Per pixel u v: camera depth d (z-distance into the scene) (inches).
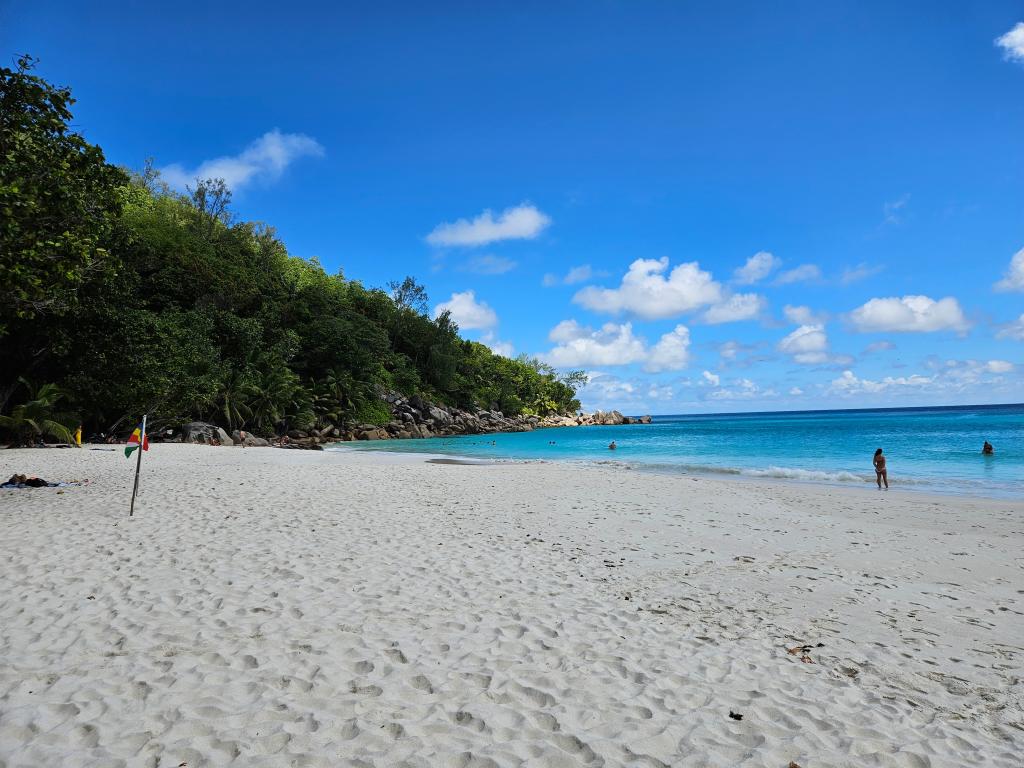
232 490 588.4
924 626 259.4
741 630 248.4
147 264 1959.9
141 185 2805.1
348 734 156.5
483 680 191.8
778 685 196.1
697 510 559.5
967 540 441.4
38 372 1210.0
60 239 474.6
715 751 154.8
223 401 1802.4
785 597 296.5
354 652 209.6
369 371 2691.9
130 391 1229.1
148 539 364.2
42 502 486.0
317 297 2770.7
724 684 195.3
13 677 181.3
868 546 417.7
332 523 438.9
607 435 2630.4
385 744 152.4
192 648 207.6
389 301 3587.6
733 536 443.2
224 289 2097.7
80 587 270.2
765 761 151.1
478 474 860.6
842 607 282.5
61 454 943.0
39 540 353.4
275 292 2578.7
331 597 269.0
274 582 287.3
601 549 392.5
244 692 177.2
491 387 3843.5
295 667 195.6
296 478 725.9
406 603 265.0
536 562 350.6
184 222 2706.7
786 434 2290.8
